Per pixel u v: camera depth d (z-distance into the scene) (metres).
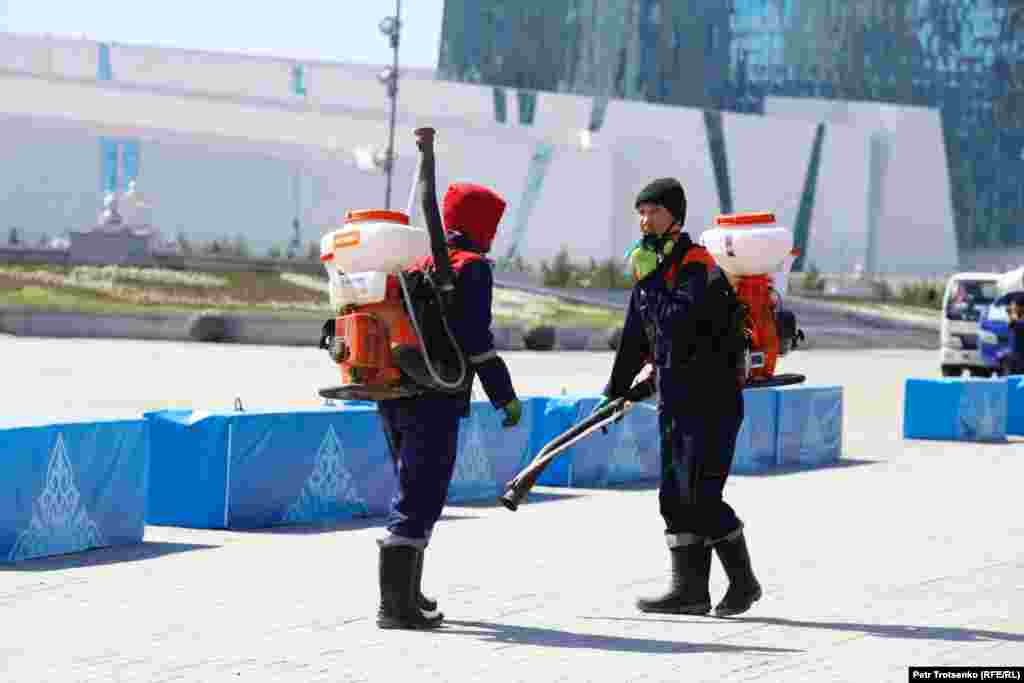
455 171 107.75
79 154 93.44
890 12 155.38
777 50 154.75
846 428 25.58
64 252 67.19
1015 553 11.98
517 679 7.42
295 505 13.27
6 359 38.41
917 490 16.59
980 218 158.50
